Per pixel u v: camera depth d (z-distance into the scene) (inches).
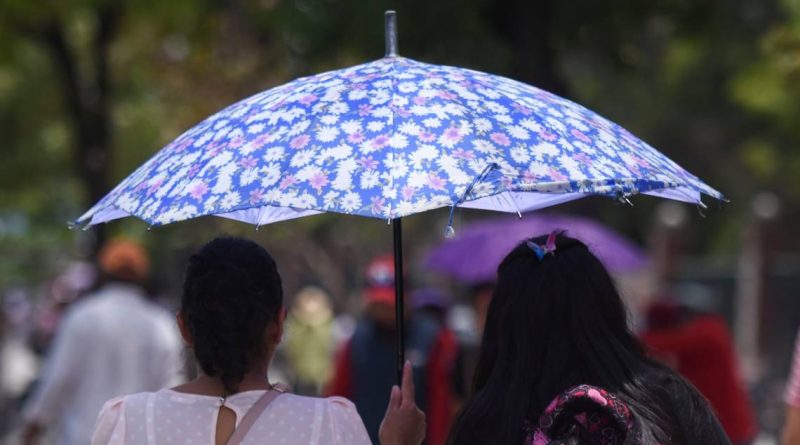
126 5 1376.7
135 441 307.7
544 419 295.0
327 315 1876.2
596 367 305.6
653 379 304.3
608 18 949.8
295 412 313.7
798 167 1926.7
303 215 371.2
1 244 2239.2
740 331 1705.2
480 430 309.0
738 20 1171.3
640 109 2078.0
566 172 290.8
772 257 1560.0
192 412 311.0
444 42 922.1
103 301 719.1
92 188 1515.7
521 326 313.4
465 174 282.7
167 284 1583.4
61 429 715.4
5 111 2135.8
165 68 1552.7
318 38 969.5
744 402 652.7
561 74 960.3
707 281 1895.9
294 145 296.2
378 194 278.5
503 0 916.6
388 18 350.6
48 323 1450.5
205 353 313.3
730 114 2005.4
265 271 318.0
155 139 1817.2
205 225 1635.1
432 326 729.0
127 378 713.0
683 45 1224.2
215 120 326.0
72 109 1512.1
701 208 354.6
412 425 346.9
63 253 2282.2
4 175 2292.1
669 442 294.2
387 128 296.5
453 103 307.0
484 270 837.2
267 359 322.0
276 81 1471.5
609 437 290.8
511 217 869.8
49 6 1336.1
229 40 1284.4
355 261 2709.2
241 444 307.9
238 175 293.3
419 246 2536.9
